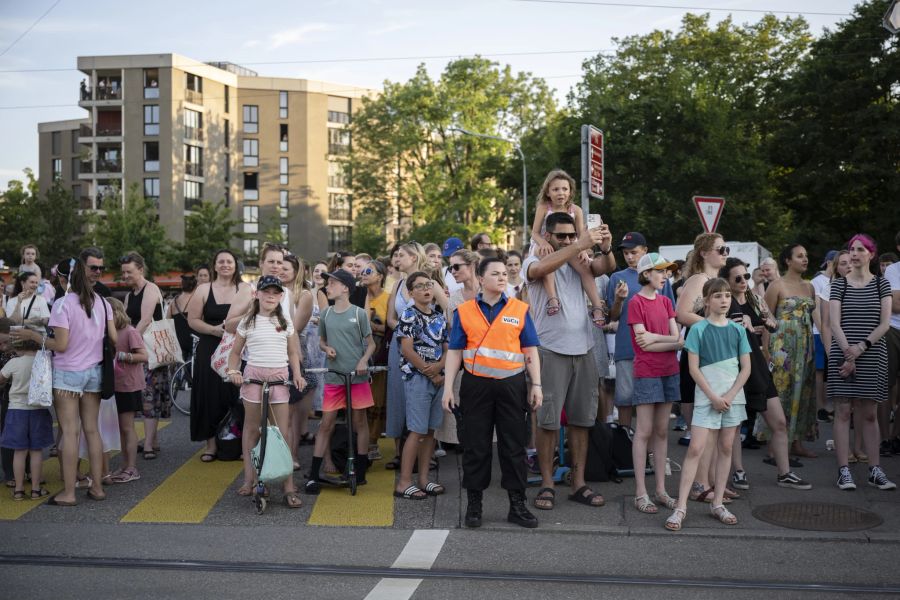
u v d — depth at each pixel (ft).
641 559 18.45
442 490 23.80
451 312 27.63
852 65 103.45
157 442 29.40
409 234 165.89
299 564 17.92
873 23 103.24
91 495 23.31
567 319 22.49
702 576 17.33
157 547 19.06
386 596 16.05
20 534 20.02
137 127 206.80
